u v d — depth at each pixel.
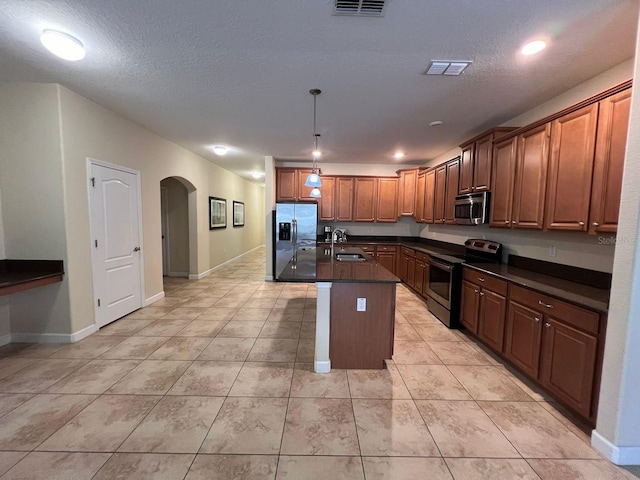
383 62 2.23
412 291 5.12
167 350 2.83
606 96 1.94
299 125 3.74
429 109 3.14
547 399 2.14
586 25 1.76
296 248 5.63
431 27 1.81
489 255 3.62
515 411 2.01
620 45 1.96
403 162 6.13
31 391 2.15
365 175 6.13
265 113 3.33
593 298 1.92
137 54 2.17
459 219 3.88
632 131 1.51
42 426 1.80
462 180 3.86
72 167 2.89
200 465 1.55
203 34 1.92
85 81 2.63
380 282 2.37
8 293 2.37
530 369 2.27
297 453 1.63
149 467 1.53
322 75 2.44
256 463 1.57
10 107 2.73
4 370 2.44
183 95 2.89
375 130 3.91
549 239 2.73
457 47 2.02
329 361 2.49
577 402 1.85
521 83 2.53
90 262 3.15
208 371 2.46
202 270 6.07
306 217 5.60
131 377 2.35
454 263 3.41
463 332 3.37
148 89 2.76
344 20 1.76
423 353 2.85
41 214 2.82
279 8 1.66
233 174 7.91
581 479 1.50
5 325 2.90
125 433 1.76
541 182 2.51
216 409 1.99
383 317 2.51
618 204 1.88
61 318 2.92
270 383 2.30
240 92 2.79
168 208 6.09
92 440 1.70
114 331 3.27
